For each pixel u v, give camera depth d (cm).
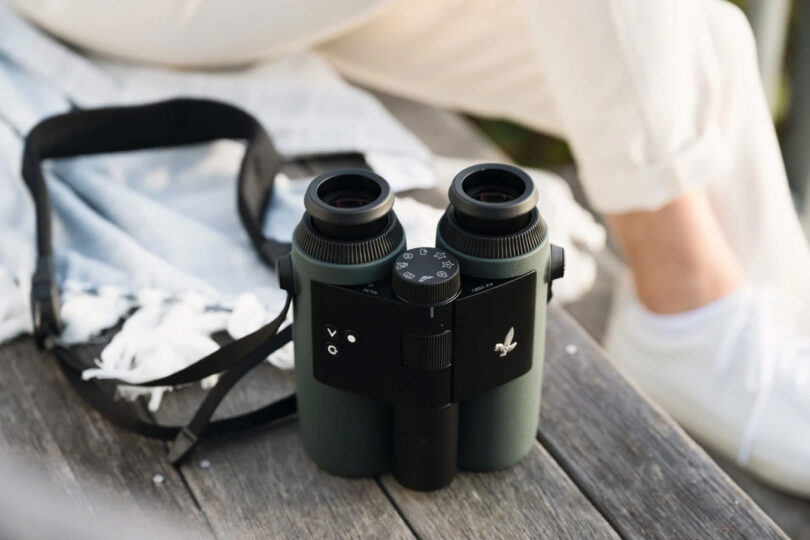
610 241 222
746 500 119
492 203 100
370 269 102
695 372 158
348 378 108
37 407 129
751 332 154
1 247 145
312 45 193
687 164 146
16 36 173
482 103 195
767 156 164
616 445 126
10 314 139
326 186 106
